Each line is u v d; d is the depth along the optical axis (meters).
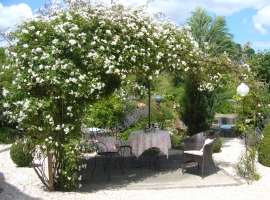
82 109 4.64
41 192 4.59
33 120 4.31
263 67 10.76
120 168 6.13
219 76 5.83
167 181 5.20
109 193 4.55
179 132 9.55
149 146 5.79
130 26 4.62
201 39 26.34
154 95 13.70
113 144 6.12
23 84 4.21
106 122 9.05
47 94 4.36
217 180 5.22
